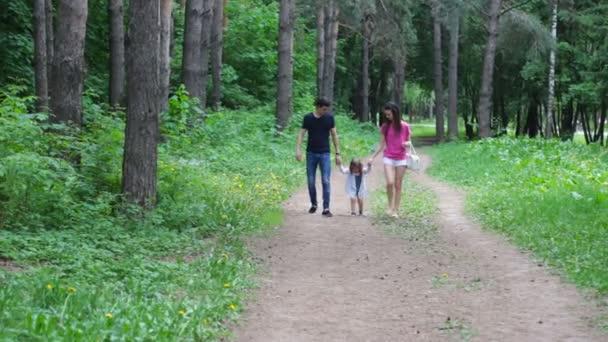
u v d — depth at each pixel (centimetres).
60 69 1122
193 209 1043
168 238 909
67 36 1119
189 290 668
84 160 1091
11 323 482
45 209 927
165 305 583
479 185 1697
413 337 561
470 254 895
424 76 5250
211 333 540
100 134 1179
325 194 1240
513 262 840
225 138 2023
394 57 3700
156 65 1011
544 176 1586
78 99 1136
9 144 937
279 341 549
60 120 1123
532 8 3728
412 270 809
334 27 3638
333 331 577
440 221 1179
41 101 1625
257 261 847
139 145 1009
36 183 903
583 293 680
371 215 1252
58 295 563
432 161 2722
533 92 4444
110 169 1105
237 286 704
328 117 1241
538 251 881
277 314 625
